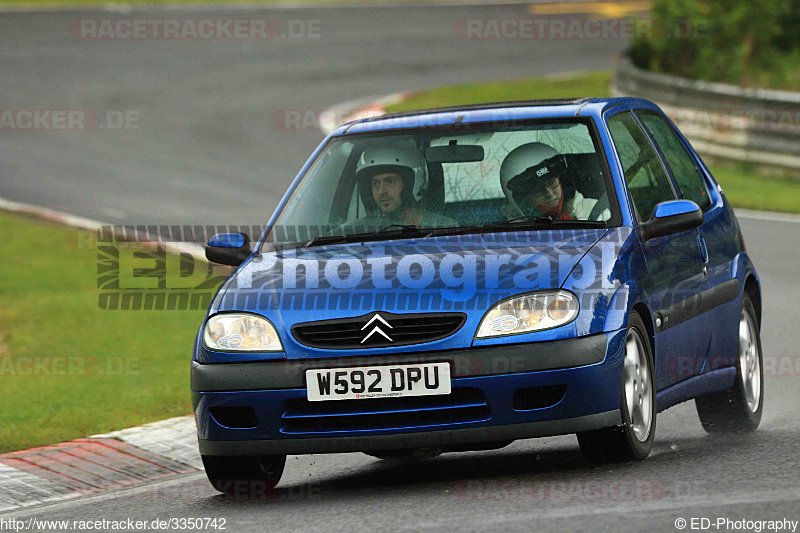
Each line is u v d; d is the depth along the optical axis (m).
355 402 19.94
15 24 150.50
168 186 77.75
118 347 42.47
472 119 24.03
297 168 82.81
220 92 114.38
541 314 19.72
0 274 55.53
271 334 20.38
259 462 21.58
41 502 23.69
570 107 23.94
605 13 157.38
